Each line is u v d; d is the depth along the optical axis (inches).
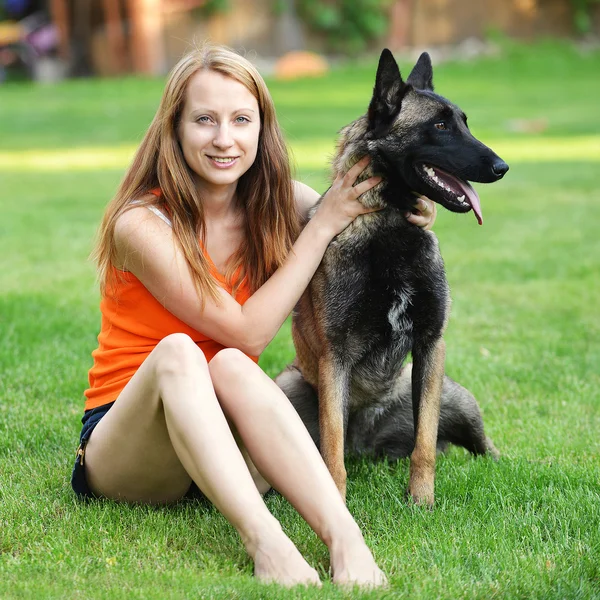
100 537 183.8
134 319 201.3
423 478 210.4
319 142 856.3
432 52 1736.0
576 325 357.7
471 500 206.5
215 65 196.4
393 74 217.6
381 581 162.7
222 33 1615.4
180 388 169.9
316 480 170.7
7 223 550.0
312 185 636.7
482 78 1509.6
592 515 194.1
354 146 221.8
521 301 392.5
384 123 217.8
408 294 217.5
